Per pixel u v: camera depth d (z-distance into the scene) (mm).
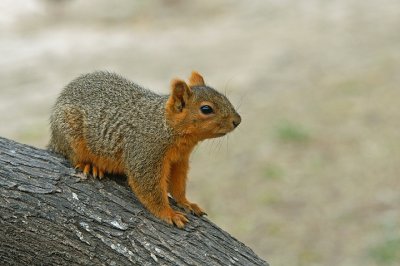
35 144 17984
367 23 25297
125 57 24844
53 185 6492
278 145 17031
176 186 7426
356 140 16797
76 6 30906
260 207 14648
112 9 30203
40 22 29219
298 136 17141
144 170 6926
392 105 18203
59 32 27938
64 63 24484
